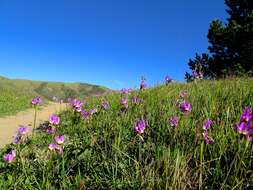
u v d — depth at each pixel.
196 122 5.75
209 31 32.81
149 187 4.34
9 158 5.45
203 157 4.69
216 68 31.34
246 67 29.98
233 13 33.28
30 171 5.52
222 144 4.75
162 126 6.23
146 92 11.34
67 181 5.02
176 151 4.84
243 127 4.00
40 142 7.32
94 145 6.18
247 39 30.88
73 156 5.91
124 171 4.93
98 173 5.22
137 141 6.00
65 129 8.20
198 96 8.33
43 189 4.93
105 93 16.86
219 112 6.32
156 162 4.80
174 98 8.73
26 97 24.56
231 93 8.30
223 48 32.34
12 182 5.34
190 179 4.51
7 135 10.70
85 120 8.05
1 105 18.72
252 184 4.16
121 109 8.24
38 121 14.52
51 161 5.30
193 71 11.73
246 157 4.50
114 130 6.87
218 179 4.42
